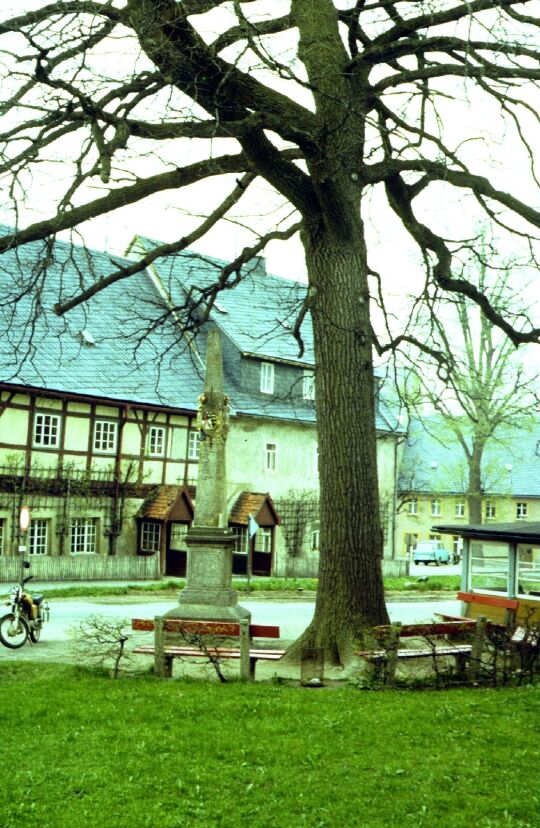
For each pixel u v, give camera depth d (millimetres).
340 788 8383
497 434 60656
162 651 13578
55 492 40469
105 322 44469
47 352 41031
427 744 9680
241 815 7801
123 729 10305
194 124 13719
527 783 8461
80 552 41750
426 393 19625
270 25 15391
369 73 15445
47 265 15234
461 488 62531
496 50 14078
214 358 18469
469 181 15508
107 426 42719
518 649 13734
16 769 8930
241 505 48469
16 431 39219
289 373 52156
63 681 13055
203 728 10344
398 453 61969
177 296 47219
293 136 14117
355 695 12203
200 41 13234
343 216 15086
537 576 17672
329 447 15320
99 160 13391
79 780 8602
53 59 12945
